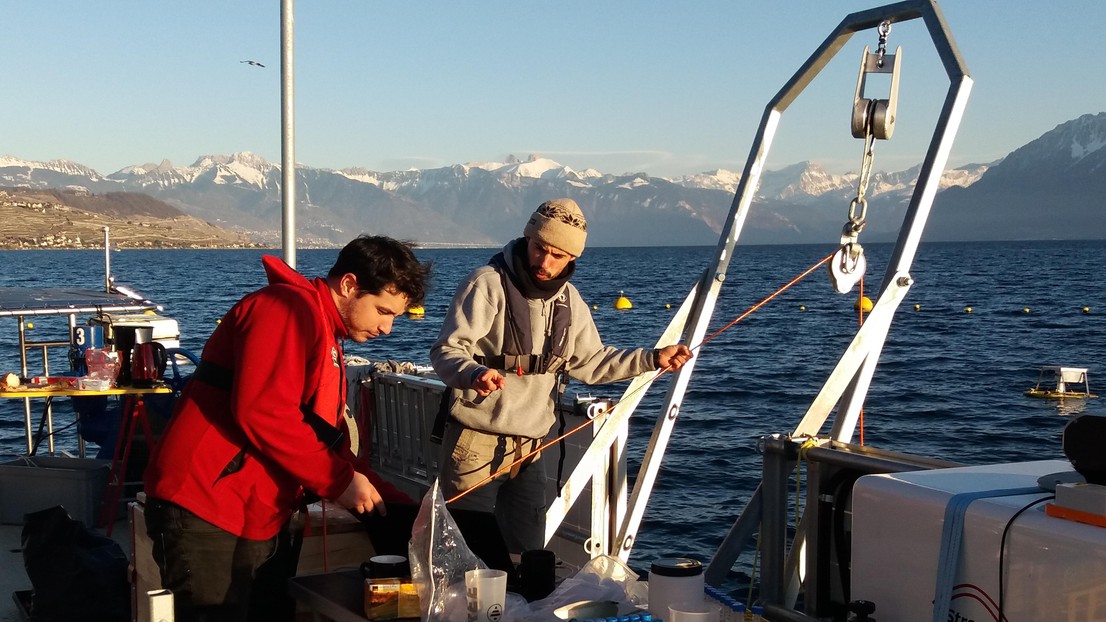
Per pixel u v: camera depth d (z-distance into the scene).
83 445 7.12
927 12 2.95
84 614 4.13
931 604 2.13
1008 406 21.70
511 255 3.49
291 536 2.90
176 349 6.79
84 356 6.97
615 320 46.56
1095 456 1.91
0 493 5.89
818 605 2.70
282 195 6.30
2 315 6.65
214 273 104.44
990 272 97.81
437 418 3.67
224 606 2.67
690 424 18.70
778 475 2.85
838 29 3.18
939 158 2.93
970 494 2.08
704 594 2.54
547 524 3.67
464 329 3.39
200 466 2.65
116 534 5.84
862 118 2.97
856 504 2.34
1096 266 113.06
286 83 6.24
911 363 29.94
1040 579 1.88
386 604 2.41
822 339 37.22
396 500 3.01
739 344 35.47
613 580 2.59
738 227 3.53
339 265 2.76
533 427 3.56
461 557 2.43
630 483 13.10
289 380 2.57
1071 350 33.28
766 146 3.44
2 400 18.20
